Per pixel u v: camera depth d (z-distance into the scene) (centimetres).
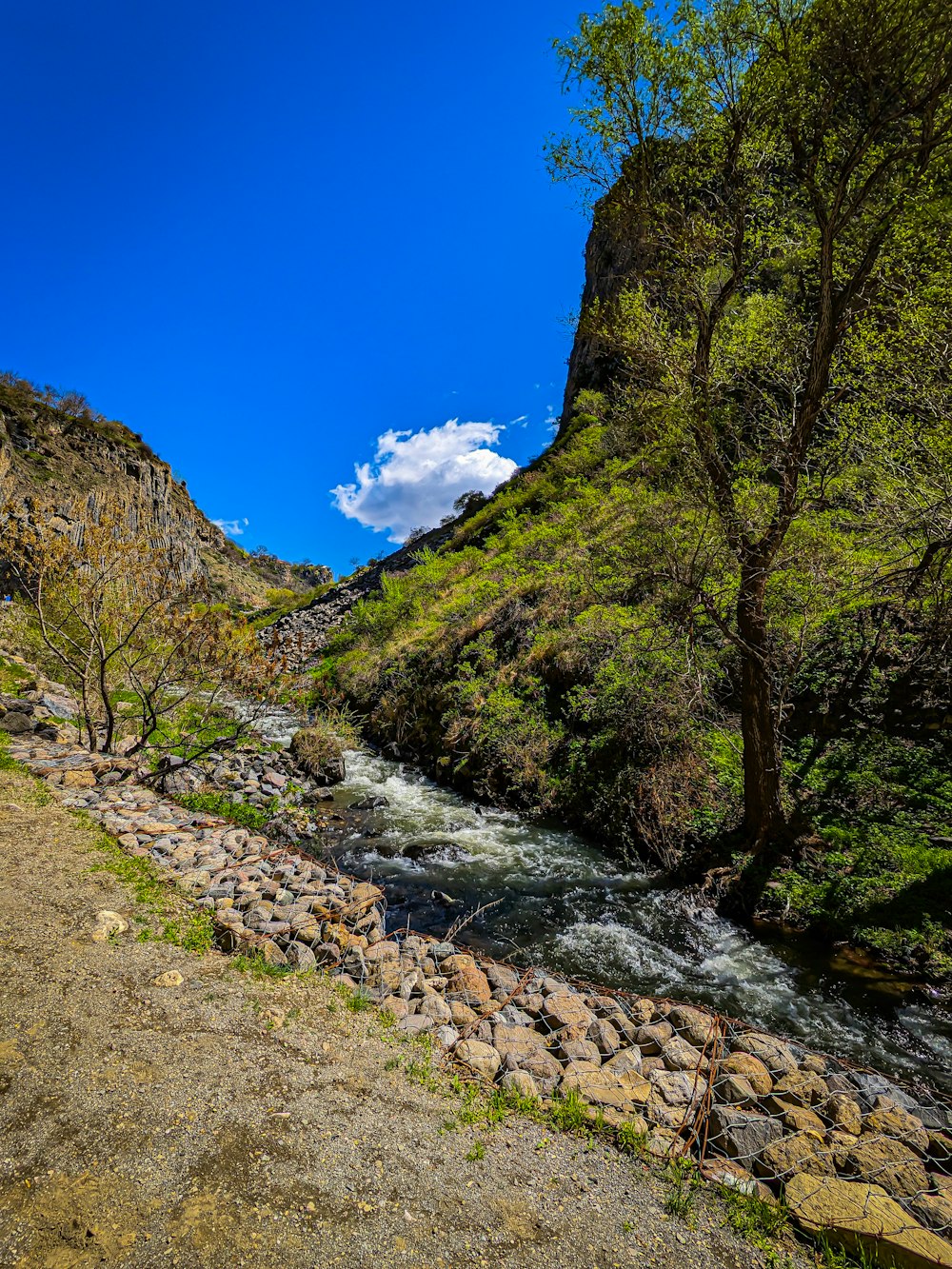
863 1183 290
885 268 643
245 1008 374
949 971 503
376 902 626
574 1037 409
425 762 1260
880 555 684
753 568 627
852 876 605
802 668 791
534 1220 249
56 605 912
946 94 507
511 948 592
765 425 697
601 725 955
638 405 698
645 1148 299
